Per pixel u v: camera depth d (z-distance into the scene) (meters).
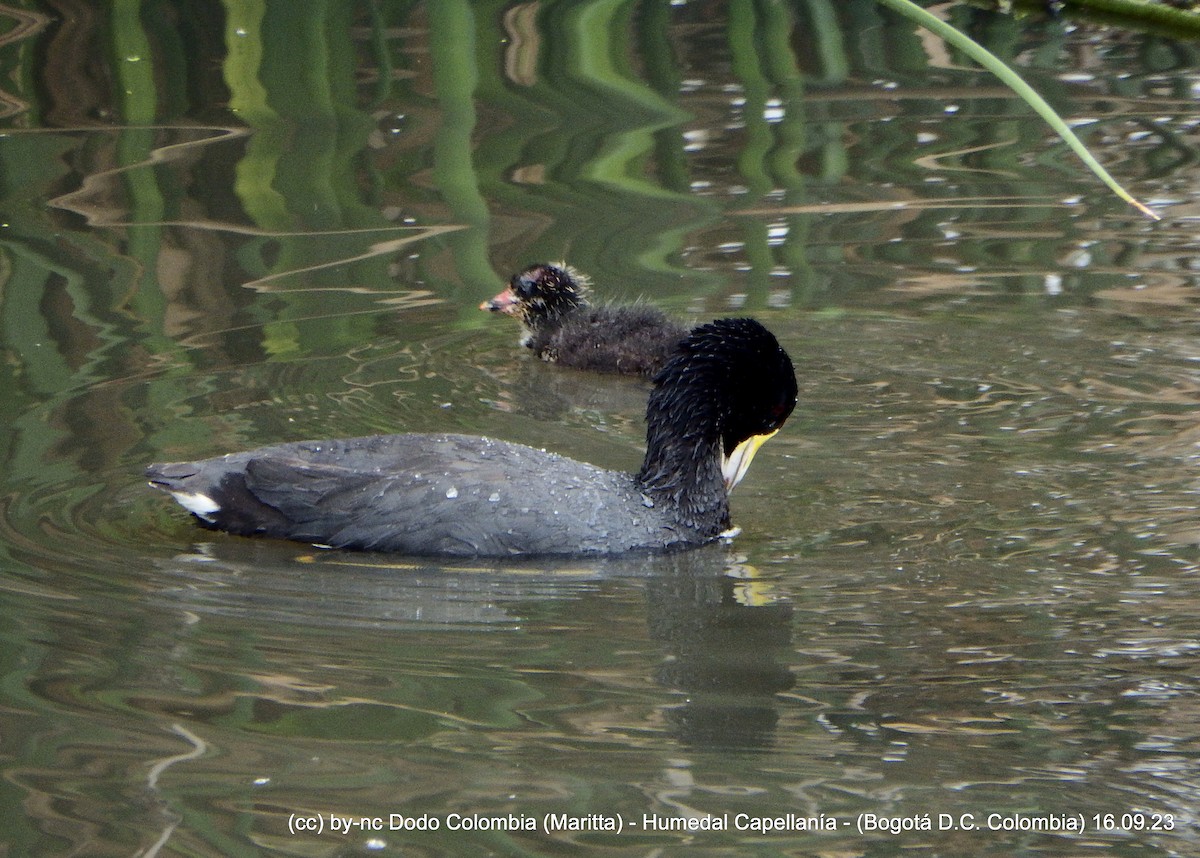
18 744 8.12
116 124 19.64
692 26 23.38
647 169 18.86
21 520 10.97
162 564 10.45
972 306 15.44
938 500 11.66
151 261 16.19
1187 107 20.22
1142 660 9.10
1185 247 16.56
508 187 18.33
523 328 15.60
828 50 22.61
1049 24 23.64
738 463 11.77
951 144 19.45
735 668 9.09
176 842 7.29
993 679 8.91
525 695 8.75
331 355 14.46
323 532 10.77
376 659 9.20
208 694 8.69
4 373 13.55
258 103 20.34
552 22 22.69
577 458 12.75
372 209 17.72
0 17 22.22
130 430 12.52
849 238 17.06
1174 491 11.59
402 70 21.25
